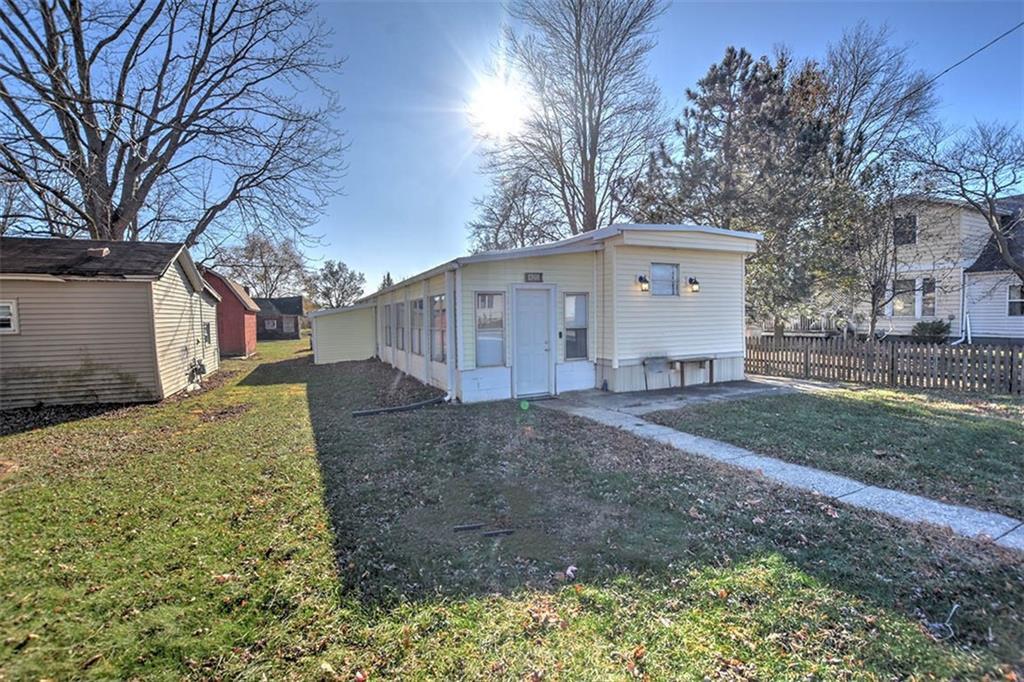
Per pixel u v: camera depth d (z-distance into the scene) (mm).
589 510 3955
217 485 4758
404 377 12586
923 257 16828
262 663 2293
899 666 2146
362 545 3422
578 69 18859
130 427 7711
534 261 9117
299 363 18938
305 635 2486
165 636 2486
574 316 9570
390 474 4973
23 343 9453
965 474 4461
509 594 2795
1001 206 16297
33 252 10242
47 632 2537
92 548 3469
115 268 9992
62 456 6059
